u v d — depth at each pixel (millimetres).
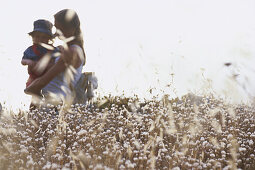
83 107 4430
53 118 4352
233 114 3291
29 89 4141
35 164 2652
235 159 2693
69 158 2756
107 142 3301
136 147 3057
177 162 2770
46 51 4402
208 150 3314
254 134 3707
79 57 3988
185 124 4051
